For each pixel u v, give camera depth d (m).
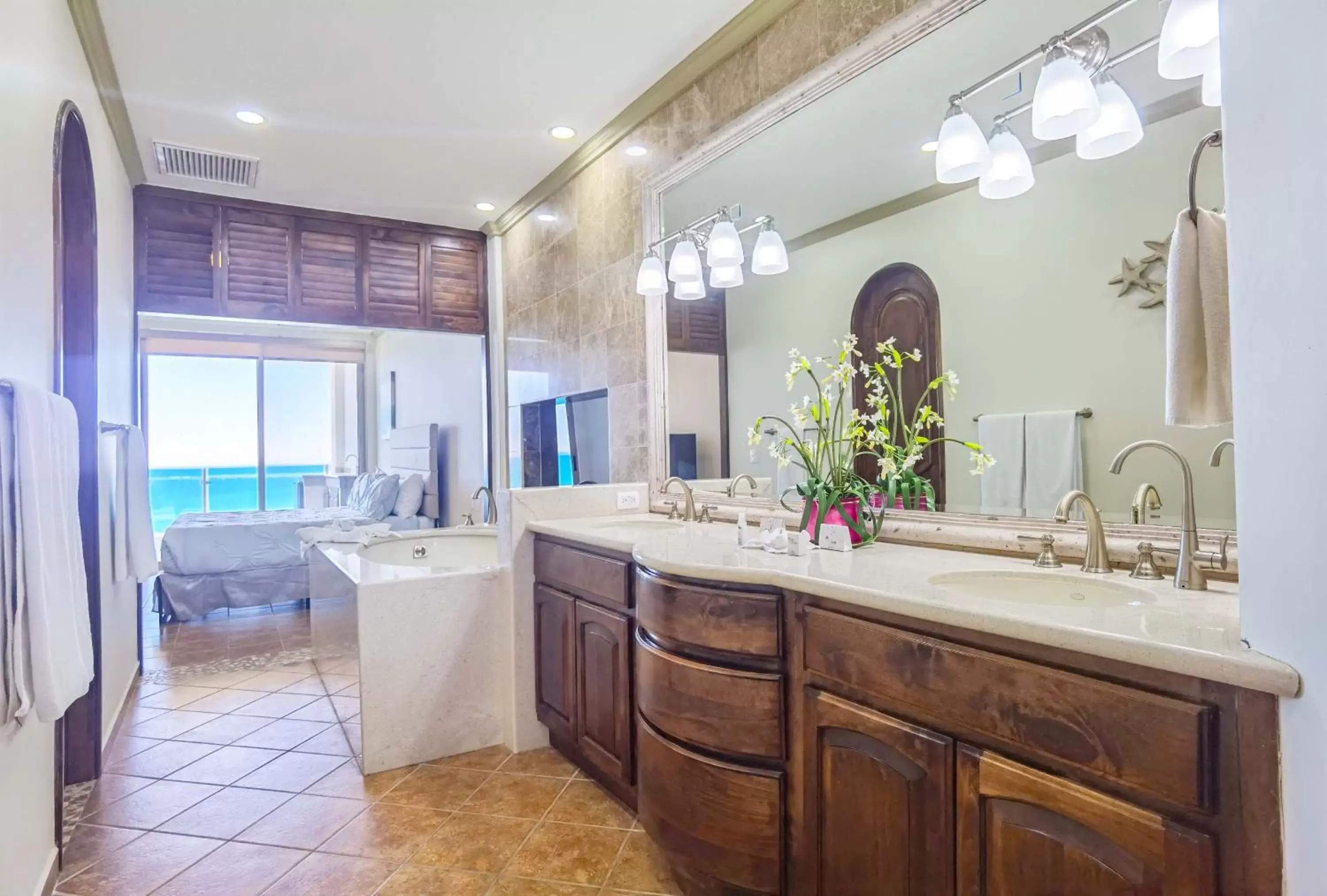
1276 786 0.81
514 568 2.62
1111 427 1.52
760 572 1.52
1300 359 0.78
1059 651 1.02
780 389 2.37
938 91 1.85
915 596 1.22
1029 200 1.67
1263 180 0.84
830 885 1.39
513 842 1.98
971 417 1.80
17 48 1.60
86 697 2.36
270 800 2.22
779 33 2.31
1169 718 0.89
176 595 4.52
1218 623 1.00
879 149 2.01
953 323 1.85
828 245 2.18
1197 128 1.36
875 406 2.03
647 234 2.96
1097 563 1.42
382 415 7.64
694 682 1.62
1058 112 1.49
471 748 2.60
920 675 1.20
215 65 2.63
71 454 1.60
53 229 1.91
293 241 4.16
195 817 2.12
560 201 3.71
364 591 2.43
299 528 4.91
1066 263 1.60
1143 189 1.45
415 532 3.70
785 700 1.50
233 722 2.89
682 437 2.81
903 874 1.24
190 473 6.90
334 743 2.68
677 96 2.77
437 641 2.54
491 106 2.97
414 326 4.50
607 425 3.28
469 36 2.46
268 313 4.08
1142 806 0.92
